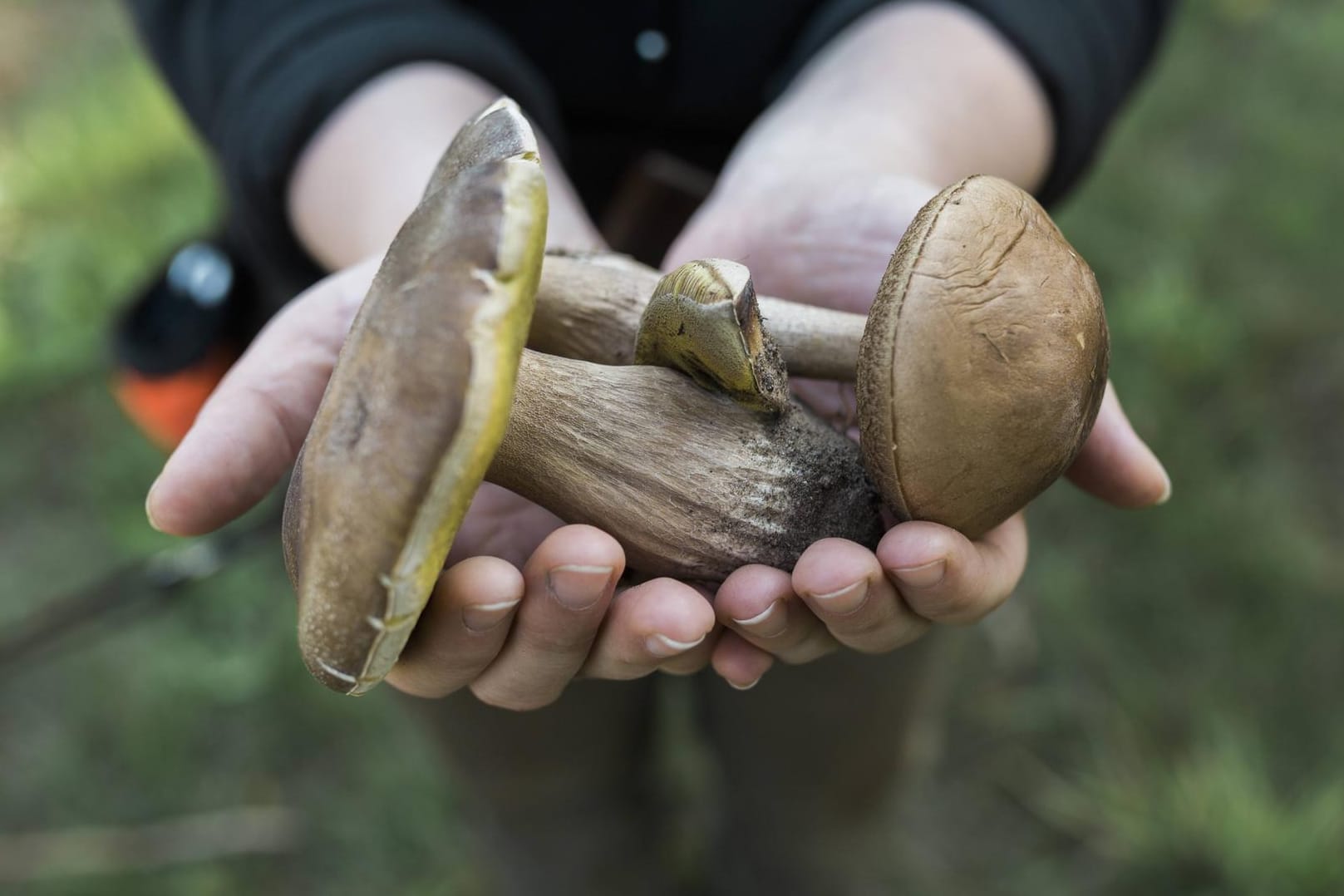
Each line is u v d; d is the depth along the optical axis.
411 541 0.27
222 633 0.67
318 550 0.28
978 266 0.31
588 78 0.51
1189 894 0.56
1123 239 0.84
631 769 0.54
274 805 0.62
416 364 0.27
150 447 0.76
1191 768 0.58
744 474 0.33
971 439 0.31
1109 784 0.59
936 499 0.32
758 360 0.32
